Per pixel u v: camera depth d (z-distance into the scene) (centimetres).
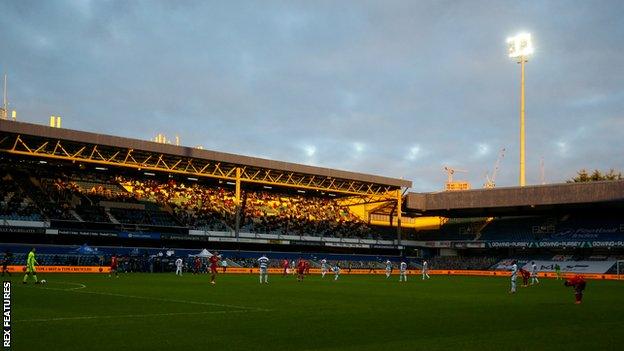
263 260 5619
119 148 7356
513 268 4525
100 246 7606
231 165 8438
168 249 8075
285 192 10350
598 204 9200
